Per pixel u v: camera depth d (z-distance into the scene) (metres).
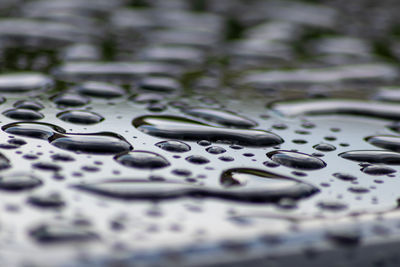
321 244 0.18
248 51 0.33
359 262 0.18
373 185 0.20
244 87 0.26
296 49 0.34
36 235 0.18
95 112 0.22
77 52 0.29
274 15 0.47
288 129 0.22
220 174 0.20
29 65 0.26
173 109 0.23
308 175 0.20
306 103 0.24
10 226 0.18
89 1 0.47
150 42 0.34
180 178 0.19
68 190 0.19
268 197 0.19
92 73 0.26
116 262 0.18
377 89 0.26
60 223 0.18
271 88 0.26
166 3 0.50
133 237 0.18
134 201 0.19
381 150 0.21
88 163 0.20
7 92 0.24
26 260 0.17
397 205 0.19
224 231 0.18
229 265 0.18
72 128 0.21
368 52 0.34
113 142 0.21
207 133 0.21
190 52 0.32
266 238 0.18
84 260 0.18
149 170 0.20
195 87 0.25
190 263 0.18
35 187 0.19
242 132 0.22
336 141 0.22
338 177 0.20
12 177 0.19
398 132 0.22
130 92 0.24
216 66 0.29
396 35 0.41
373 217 0.19
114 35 0.35
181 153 0.20
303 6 0.52
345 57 0.33
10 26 0.35
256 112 0.23
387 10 0.53
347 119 0.23
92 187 0.19
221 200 0.19
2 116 0.22
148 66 0.27
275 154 0.21
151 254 0.18
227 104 0.24
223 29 0.40
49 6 0.44
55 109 0.22
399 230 0.19
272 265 0.18
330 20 0.46
